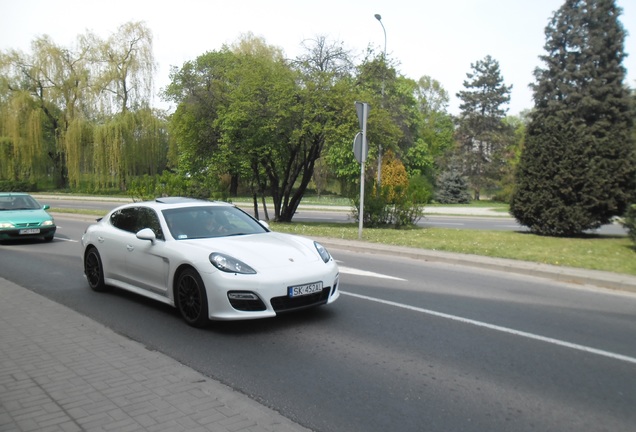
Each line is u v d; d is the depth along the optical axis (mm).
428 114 71438
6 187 47688
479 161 61031
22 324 5582
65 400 3621
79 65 42938
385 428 3420
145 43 41781
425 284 8367
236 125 18406
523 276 9352
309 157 20578
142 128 40500
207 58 27422
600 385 4195
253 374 4391
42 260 10836
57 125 45062
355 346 5133
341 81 18422
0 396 3682
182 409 3500
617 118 17516
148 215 6945
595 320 6270
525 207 15102
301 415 3607
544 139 14734
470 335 5539
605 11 24281
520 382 4238
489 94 63125
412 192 18125
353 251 12664
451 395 3963
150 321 6074
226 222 6918
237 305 5418
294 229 16562
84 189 45000
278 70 18906
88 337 5133
